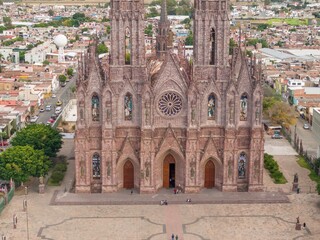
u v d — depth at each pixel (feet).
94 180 562.66
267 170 630.33
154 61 615.57
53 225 496.23
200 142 558.15
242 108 556.10
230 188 564.30
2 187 577.02
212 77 547.90
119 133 554.87
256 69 572.92
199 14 541.75
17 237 474.08
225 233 482.69
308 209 531.09
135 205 537.24
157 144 556.92
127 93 547.49
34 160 561.43
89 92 543.39
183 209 529.04
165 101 548.72
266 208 532.73
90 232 483.92
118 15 540.93
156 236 477.36
